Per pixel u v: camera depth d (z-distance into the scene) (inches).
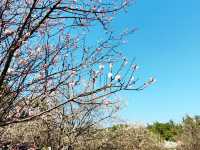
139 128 1015.6
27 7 242.1
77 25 255.0
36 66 240.8
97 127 573.3
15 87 235.3
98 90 226.5
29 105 235.1
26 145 326.6
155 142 1213.1
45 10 237.8
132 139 922.1
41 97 241.9
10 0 230.4
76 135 484.1
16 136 397.7
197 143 1226.0
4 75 222.5
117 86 227.0
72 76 248.8
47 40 257.4
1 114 227.6
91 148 584.7
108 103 252.1
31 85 242.1
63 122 465.7
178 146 1261.1
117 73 225.9
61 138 470.9
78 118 492.7
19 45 222.8
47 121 422.6
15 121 223.5
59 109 432.5
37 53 252.7
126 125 847.1
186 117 1259.8
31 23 237.1
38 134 452.4
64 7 237.3
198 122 1248.2
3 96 227.6
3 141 316.2
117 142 705.6
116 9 252.2
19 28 229.9
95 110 510.3
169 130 1768.0
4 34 228.2
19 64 237.5
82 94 226.7
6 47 236.7
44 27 255.6
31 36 244.4
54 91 255.9
